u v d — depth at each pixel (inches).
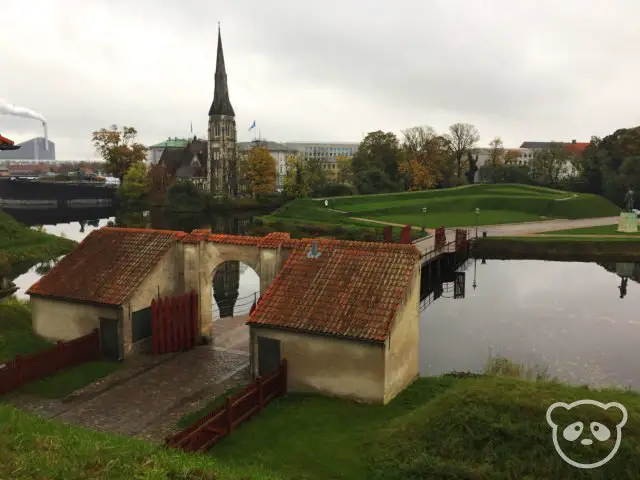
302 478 613.6
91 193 5561.0
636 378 1119.6
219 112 5757.9
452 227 3166.8
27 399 864.3
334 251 975.0
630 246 2652.6
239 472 569.6
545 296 1823.3
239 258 1094.4
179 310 1090.1
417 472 596.7
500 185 4731.8
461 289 1952.5
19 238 2797.7
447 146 5546.3
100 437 609.9
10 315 1240.2
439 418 671.1
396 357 845.2
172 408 838.5
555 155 5511.8
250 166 5167.3
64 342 978.7
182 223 4279.0
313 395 853.8
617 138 4960.6
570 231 3016.7
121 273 1074.7
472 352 1266.0
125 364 1011.9
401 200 4143.7
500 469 581.0
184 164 6378.0
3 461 468.1
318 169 5196.9
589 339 1355.8
